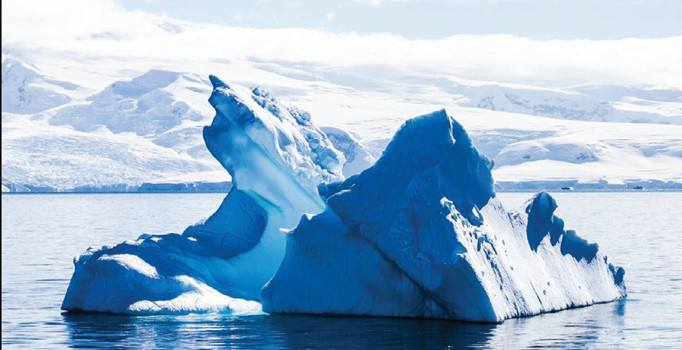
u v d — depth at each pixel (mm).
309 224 52344
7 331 47594
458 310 49031
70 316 51750
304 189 57000
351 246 51562
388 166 52062
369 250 51156
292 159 56938
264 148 56188
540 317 50906
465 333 46250
